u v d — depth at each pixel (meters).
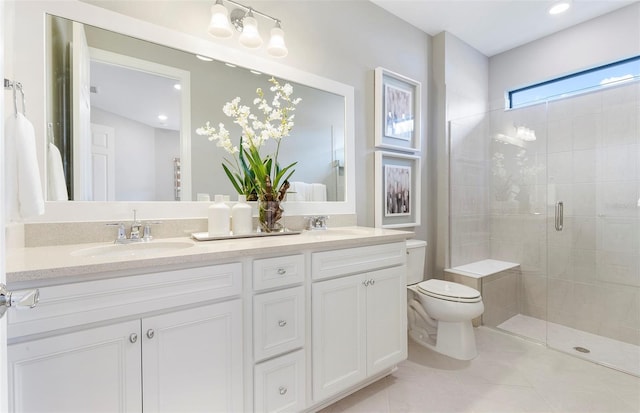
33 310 0.79
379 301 1.60
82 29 1.29
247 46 1.60
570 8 2.32
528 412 1.47
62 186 1.23
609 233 2.25
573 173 2.40
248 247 1.16
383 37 2.32
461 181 2.72
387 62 2.35
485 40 2.79
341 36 2.08
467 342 1.98
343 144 2.08
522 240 2.71
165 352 0.98
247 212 1.52
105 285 0.88
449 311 1.93
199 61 1.57
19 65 1.16
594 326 2.32
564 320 2.47
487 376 1.78
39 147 1.19
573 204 2.41
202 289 1.05
